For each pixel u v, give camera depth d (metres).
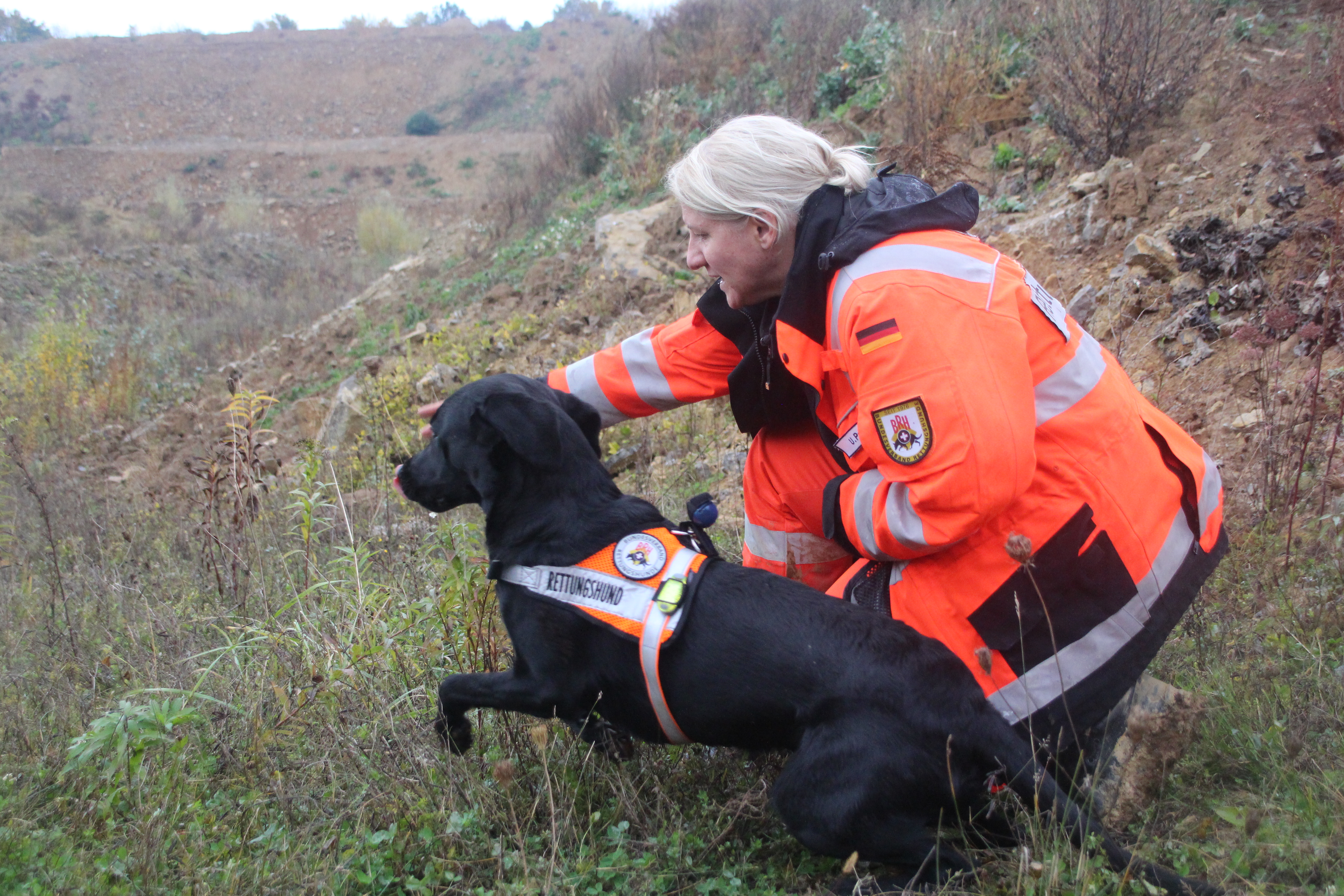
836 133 8.43
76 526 5.89
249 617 3.88
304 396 9.84
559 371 3.07
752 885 2.39
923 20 8.62
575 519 2.48
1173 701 2.45
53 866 2.29
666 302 7.86
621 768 2.68
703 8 13.21
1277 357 4.16
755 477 2.93
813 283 2.28
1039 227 5.86
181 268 20.23
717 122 10.49
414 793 2.64
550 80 55.38
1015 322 2.14
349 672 3.05
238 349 13.66
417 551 4.19
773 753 2.68
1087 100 6.19
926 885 2.17
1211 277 4.84
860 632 2.21
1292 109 5.10
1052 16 7.18
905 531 2.21
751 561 3.05
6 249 22.70
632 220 9.08
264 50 59.97
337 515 4.93
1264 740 2.49
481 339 8.32
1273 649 2.91
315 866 2.35
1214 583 3.32
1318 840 2.14
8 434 7.24
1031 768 2.11
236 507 4.64
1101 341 5.03
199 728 3.02
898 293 2.11
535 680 2.50
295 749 2.93
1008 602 2.23
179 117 55.03
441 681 2.96
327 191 44.12
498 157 46.00
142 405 11.09
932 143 6.86
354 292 18.22
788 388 2.68
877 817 2.12
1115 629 2.25
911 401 2.07
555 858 2.31
